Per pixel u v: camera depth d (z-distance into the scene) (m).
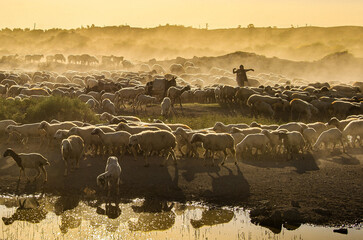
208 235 12.29
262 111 30.62
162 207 14.25
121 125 19.50
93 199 14.84
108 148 19.16
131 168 17.42
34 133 20.17
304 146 21.16
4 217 13.45
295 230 12.61
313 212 13.66
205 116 29.67
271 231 12.57
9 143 20.91
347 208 13.94
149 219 13.37
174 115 30.52
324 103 31.47
